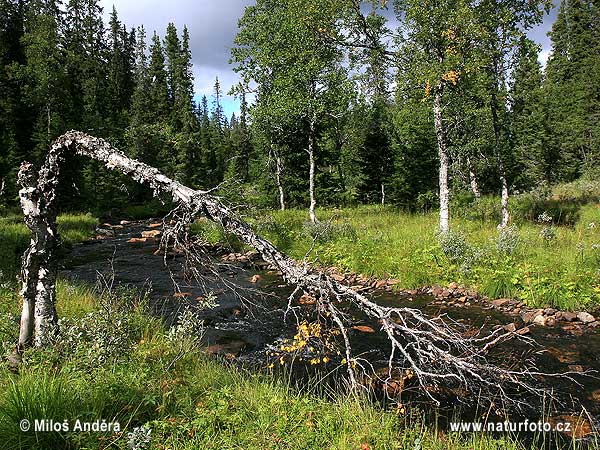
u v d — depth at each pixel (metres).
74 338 5.40
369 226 19.17
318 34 17.12
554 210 19.28
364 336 8.44
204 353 6.92
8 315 6.29
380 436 4.32
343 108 20.45
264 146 28.66
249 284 12.52
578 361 7.30
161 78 56.50
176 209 4.52
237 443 4.14
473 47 14.19
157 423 4.21
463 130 23.92
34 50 35.72
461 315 9.88
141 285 12.25
